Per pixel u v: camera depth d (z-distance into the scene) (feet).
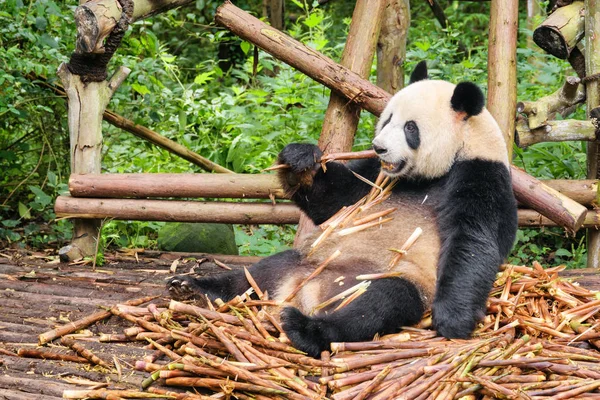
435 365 20.51
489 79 32.99
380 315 22.75
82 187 33.22
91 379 21.76
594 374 20.48
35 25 36.78
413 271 24.06
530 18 57.06
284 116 45.06
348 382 20.30
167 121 44.09
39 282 29.89
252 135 45.96
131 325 25.39
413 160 25.64
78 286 29.50
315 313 23.93
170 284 25.50
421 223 25.18
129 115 43.62
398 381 19.99
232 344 21.62
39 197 36.63
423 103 25.52
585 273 31.50
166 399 20.42
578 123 32.40
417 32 67.92
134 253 34.81
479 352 21.26
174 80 51.98
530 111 32.58
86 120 33.42
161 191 33.32
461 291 23.00
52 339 24.20
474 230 23.93
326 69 32.68
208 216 33.45
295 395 19.86
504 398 19.16
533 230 38.34
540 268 27.25
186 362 20.97
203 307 25.71
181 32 69.72
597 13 32.68
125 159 45.19
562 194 31.27
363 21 33.83
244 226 41.70
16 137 43.01
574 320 24.22
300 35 54.13
